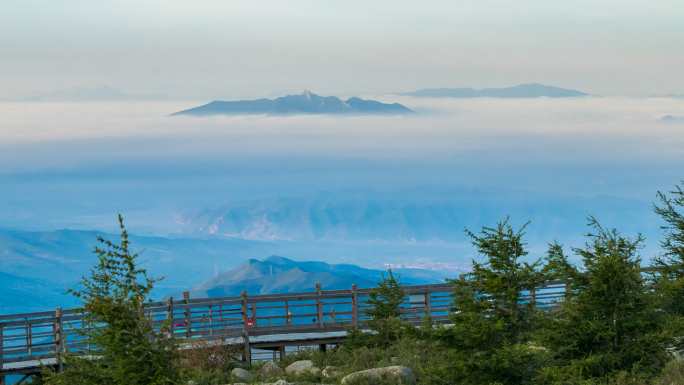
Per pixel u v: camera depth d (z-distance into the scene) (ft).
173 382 80.69
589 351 90.58
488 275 91.30
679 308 99.55
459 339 92.32
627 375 86.84
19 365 142.41
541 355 89.40
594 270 89.97
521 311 92.94
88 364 82.99
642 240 92.89
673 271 108.88
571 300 92.12
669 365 90.38
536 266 92.12
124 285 81.25
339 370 133.90
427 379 94.22
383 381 115.44
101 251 80.84
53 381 83.71
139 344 80.94
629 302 89.40
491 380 89.61
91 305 79.61
